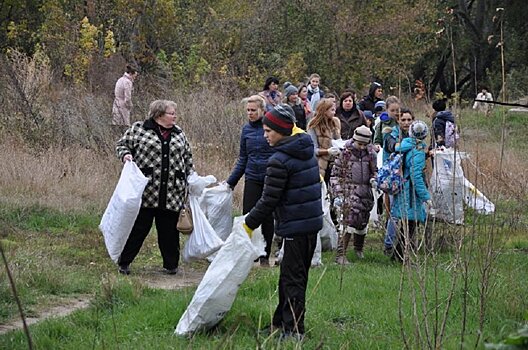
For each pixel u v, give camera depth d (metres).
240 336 6.91
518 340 4.72
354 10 33.09
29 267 9.23
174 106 10.07
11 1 30.66
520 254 10.42
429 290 8.41
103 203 13.47
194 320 6.98
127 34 29.52
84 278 9.32
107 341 6.87
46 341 6.82
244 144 10.43
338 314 7.78
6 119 16.30
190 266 10.77
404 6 33.34
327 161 11.65
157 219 10.17
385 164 10.82
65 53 23.47
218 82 21.56
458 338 6.74
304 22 32.62
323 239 11.02
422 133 10.33
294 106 14.23
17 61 18.19
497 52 41.03
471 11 45.72
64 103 16.83
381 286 9.00
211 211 10.66
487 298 7.64
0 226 11.62
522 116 24.42
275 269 10.08
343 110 14.23
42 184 13.55
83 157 15.16
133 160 10.02
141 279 9.70
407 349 5.94
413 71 40.09
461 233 7.84
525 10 40.94
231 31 31.27
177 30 31.03
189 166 10.20
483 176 8.82
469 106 28.95
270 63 30.95
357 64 32.84
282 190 6.77
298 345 6.15
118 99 17.16
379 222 11.66
